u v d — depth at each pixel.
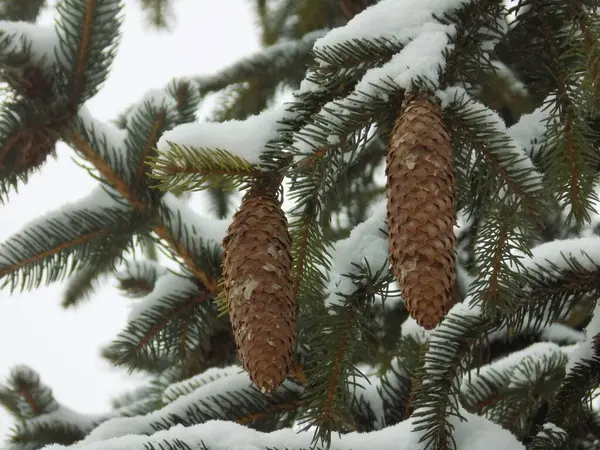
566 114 1.06
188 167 1.03
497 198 1.03
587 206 1.06
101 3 1.28
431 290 0.97
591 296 1.12
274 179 1.05
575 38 1.04
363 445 1.11
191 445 1.11
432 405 1.09
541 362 1.25
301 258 1.08
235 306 1.01
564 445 1.11
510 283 1.04
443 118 1.01
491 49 1.07
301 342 1.21
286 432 1.12
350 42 1.05
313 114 1.06
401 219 0.98
